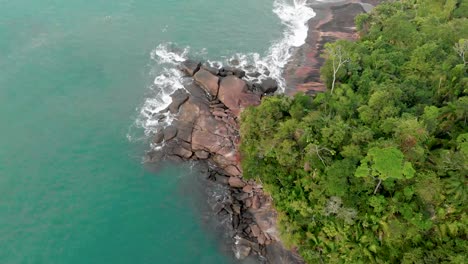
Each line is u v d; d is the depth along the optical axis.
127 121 75.44
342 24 100.50
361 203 56.44
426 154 56.56
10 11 94.69
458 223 51.81
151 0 103.44
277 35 96.94
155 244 60.88
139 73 84.06
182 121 74.31
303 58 91.12
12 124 72.50
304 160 60.78
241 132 65.44
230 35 95.69
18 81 79.44
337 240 57.34
